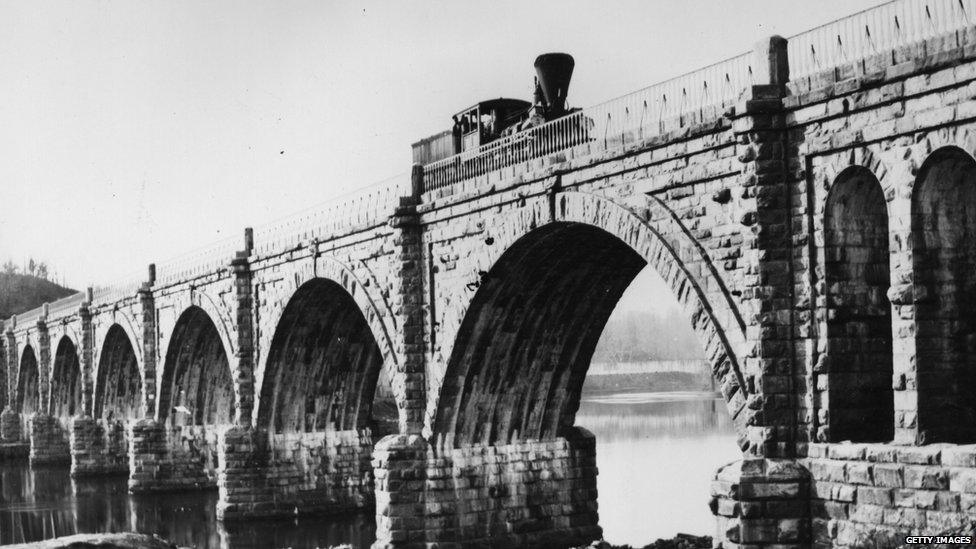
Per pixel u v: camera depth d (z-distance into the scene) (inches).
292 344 2247.8
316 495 2327.8
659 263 1215.6
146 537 994.1
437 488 1637.6
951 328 960.9
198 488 2967.5
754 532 1047.6
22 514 2613.2
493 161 1633.9
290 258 2118.6
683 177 1192.8
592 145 1339.8
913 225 954.7
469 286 1574.8
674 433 3710.6
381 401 3737.7
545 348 1718.8
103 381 3518.7
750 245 1081.4
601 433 3816.4
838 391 1041.5
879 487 966.4
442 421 1654.8
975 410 960.3
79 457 3501.5
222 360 2960.1
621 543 1798.7
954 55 902.4
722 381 1123.3
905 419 957.2
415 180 1731.1
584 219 1346.0
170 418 2952.8
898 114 961.5
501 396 1712.6
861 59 991.0
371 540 2031.3
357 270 1876.2
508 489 1711.4
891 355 1067.9
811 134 1050.1
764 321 1068.5
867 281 1061.8
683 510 2128.4
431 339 1672.0
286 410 2313.0
